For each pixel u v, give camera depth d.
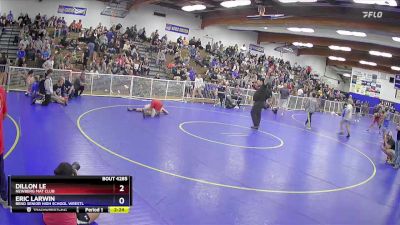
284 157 12.45
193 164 10.08
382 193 10.09
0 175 5.93
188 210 7.00
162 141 12.17
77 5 30.28
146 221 6.30
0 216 5.83
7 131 10.79
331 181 10.48
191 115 18.39
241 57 36.53
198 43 34.41
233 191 8.42
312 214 7.75
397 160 13.56
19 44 23.33
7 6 27.69
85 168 8.56
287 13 22.61
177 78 24.89
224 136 14.43
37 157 8.84
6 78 17.80
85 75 19.91
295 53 44.19
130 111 17.09
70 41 26.11
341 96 42.78
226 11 30.59
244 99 25.72
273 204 7.99
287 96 26.50
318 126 22.72
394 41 25.00
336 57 41.41
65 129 11.98
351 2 18.30
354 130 23.77
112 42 27.62
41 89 15.79
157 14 33.72
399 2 15.52
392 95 41.06
